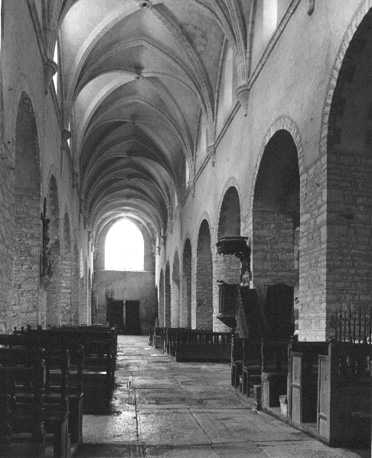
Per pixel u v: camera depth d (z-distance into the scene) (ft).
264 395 30.12
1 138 32.14
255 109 55.11
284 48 46.03
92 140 108.99
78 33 69.36
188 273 108.27
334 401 22.13
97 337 33.58
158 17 70.38
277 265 54.65
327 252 35.53
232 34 60.18
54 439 16.16
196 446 21.89
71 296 88.89
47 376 21.38
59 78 68.28
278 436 23.72
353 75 34.65
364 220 36.19
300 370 25.41
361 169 36.37
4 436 16.15
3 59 32.22
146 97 94.27
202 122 90.43
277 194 54.95
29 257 49.85
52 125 60.54
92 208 149.89
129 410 29.86
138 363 60.70
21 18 38.60
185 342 64.08
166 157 117.80
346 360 22.44
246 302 51.29
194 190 95.04
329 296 35.27
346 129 36.27
